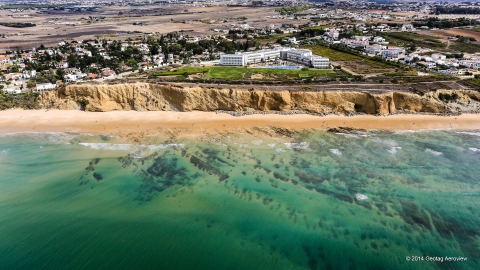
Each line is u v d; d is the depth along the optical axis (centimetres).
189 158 7844
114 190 6681
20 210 6091
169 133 9231
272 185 6762
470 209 6072
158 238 5472
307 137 8975
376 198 6366
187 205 6216
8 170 7356
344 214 5953
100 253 5184
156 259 5075
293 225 5712
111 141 8775
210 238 5472
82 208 6156
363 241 5381
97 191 6650
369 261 5034
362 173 7175
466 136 9069
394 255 5131
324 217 5888
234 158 7825
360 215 5928
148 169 7394
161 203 6275
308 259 5072
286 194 6481
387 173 7188
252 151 8162
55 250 5234
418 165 7525
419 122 9938
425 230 5594
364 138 8912
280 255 5147
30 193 6575
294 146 8438
